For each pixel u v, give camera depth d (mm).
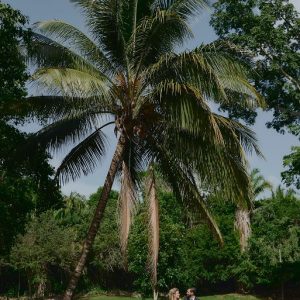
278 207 47188
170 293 11766
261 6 23562
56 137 16734
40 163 16406
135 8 16422
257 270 47281
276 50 23625
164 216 38219
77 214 59812
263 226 47125
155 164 17000
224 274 50250
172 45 15992
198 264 49188
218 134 13219
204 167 15172
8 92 13172
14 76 13266
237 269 48062
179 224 41969
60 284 54000
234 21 23953
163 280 36719
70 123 16656
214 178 15062
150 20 15109
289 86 23797
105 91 13898
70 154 17578
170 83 13930
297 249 45375
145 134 15930
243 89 13984
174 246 37531
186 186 17094
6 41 13148
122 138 15977
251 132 15734
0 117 14297
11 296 54000
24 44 14484
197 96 13422
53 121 16469
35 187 15516
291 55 22875
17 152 15547
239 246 48500
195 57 13773
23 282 55875
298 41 24047
